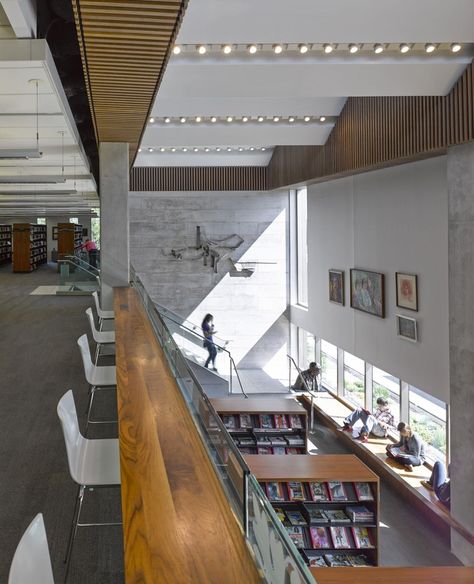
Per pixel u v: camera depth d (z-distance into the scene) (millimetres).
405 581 4367
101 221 9938
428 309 9727
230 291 17562
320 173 12898
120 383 3551
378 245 11555
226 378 10242
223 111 10742
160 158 16156
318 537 6426
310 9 5758
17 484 3713
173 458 2404
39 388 5941
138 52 5031
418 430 10930
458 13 5867
